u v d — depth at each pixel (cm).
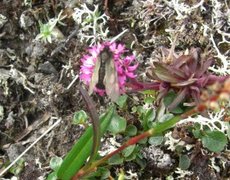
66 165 13
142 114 14
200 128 13
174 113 13
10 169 15
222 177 14
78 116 14
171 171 14
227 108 13
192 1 15
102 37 15
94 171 13
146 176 14
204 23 15
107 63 12
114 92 12
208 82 12
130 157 13
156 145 14
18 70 16
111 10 15
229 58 14
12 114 15
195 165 14
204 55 14
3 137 15
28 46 16
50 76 15
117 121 13
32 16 16
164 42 15
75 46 15
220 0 15
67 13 16
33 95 16
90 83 12
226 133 14
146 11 15
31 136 15
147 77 14
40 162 15
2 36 16
